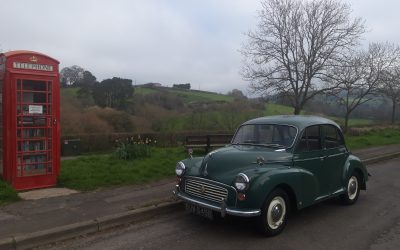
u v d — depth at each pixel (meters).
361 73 24.06
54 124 8.40
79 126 31.39
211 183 5.96
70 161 10.84
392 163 14.30
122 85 41.47
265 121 7.28
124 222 6.49
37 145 8.23
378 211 7.50
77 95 40.19
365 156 15.04
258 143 7.00
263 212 5.79
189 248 5.45
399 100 34.88
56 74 8.36
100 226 6.17
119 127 34.53
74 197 7.55
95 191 8.07
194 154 13.36
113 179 8.81
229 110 39.66
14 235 5.46
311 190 6.58
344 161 7.76
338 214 7.26
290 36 21.80
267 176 5.77
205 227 6.36
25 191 8.00
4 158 7.99
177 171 6.47
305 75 21.52
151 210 6.89
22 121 7.95
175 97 46.16
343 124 29.75
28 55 7.97
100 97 40.28
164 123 37.91
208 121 38.16
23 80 7.92
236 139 7.41
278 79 22.14
